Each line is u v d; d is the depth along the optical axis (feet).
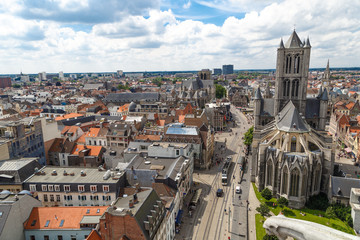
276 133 353.31
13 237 200.23
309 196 316.40
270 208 309.63
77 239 209.15
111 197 261.65
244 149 532.32
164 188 269.44
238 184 372.58
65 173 284.41
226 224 279.49
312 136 346.13
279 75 409.08
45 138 408.26
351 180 305.12
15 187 266.98
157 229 207.31
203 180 387.75
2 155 319.06
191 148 381.40
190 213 294.87
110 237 191.72
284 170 310.86
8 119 600.39
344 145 522.88
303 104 406.62
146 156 356.38
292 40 396.16
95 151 400.88
